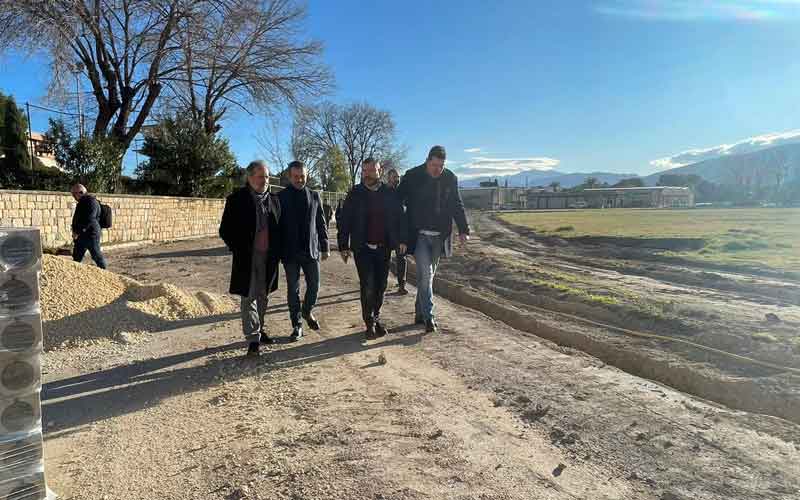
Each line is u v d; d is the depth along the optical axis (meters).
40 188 17.06
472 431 3.48
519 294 8.52
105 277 7.27
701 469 2.95
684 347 5.27
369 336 5.91
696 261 11.54
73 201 15.66
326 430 3.51
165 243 20.73
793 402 3.82
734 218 30.61
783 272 9.56
